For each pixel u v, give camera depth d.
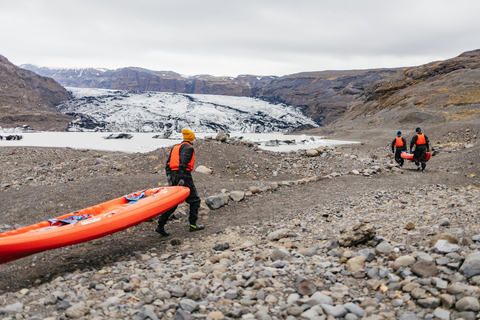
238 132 130.75
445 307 2.87
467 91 63.41
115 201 6.44
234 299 3.39
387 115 70.56
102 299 3.58
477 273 3.20
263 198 9.10
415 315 2.79
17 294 3.95
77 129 114.25
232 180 12.20
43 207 8.16
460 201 7.02
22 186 12.88
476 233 4.43
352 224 6.04
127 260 5.19
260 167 14.15
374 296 3.29
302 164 14.97
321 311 2.97
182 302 3.18
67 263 5.15
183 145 6.50
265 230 6.41
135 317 3.04
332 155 16.59
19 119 115.56
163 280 4.05
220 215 7.78
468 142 26.03
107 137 61.28
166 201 5.95
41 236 4.60
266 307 3.15
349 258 4.27
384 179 11.71
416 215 6.20
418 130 14.13
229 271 4.29
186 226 7.07
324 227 6.20
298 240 5.59
